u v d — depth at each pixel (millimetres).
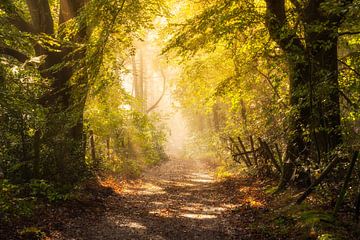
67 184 13898
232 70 20312
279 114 17359
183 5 19641
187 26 15164
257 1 16828
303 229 9234
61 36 17391
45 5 17062
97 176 17734
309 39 12086
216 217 12375
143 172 24984
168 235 10281
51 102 16750
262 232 10008
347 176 9484
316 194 11445
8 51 16781
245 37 15234
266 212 11906
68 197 12633
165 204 14781
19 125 13125
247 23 13109
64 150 14242
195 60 20234
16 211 10086
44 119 13602
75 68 17078
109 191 16094
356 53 11914
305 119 13320
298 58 11922
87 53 15305
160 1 16453
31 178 13055
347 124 12805
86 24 15555
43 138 13930
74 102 15531
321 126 11930
